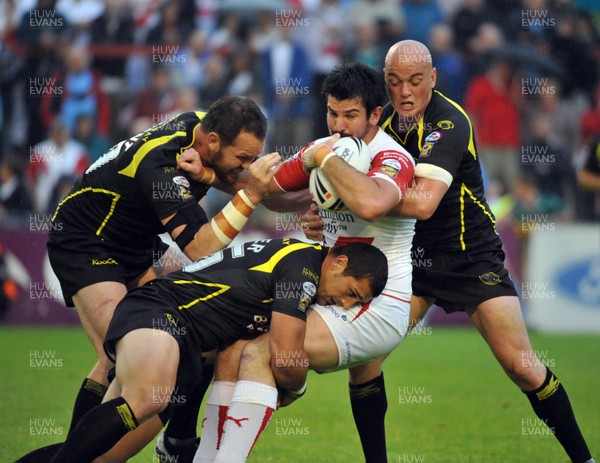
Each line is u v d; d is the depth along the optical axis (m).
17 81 47.25
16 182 45.25
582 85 50.22
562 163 48.38
